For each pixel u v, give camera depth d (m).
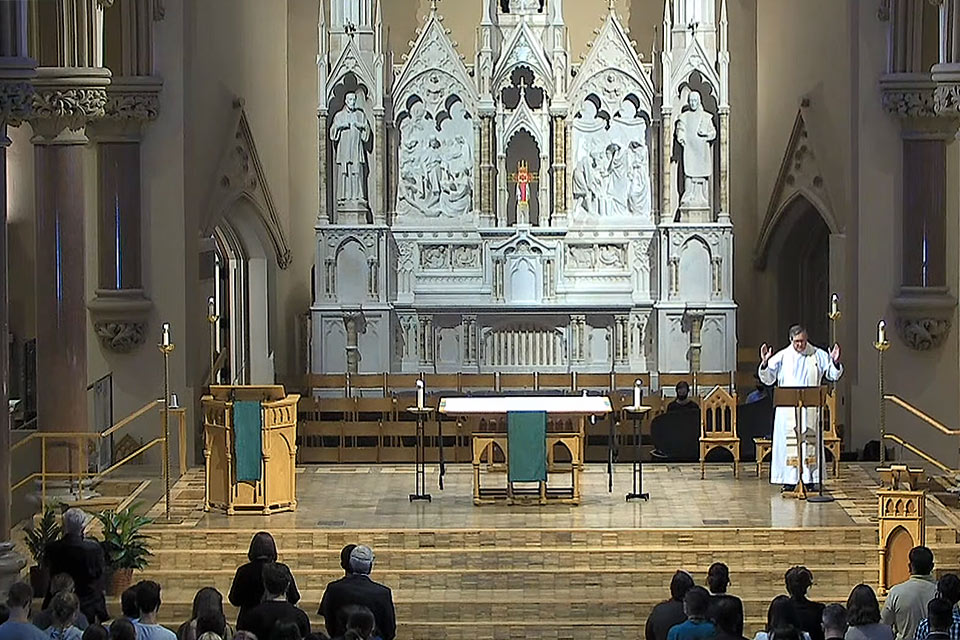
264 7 38.47
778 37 38.41
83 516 20.70
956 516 26.45
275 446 26.94
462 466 31.12
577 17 40.31
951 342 33.62
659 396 34.31
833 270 35.34
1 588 23.03
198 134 34.41
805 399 27.73
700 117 36.97
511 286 37.41
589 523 26.09
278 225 38.78
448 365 37.56
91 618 20.00
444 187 37.47
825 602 24.08
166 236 33.09
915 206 33.41
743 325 40.12
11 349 33.09
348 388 36.16
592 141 37.34
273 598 17.91
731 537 25.52
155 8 32.75
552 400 28.08
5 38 23.06
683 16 36.78
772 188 38.81
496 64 37.19
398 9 40.12
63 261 28.25
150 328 33.16
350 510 27.19
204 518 26.59
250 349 39.03
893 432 33.69
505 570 24.83
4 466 23.41
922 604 19.33
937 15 33.16
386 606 18.89
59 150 28.22
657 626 18.59
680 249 37.00
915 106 33.09
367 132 37.19
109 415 32.81
